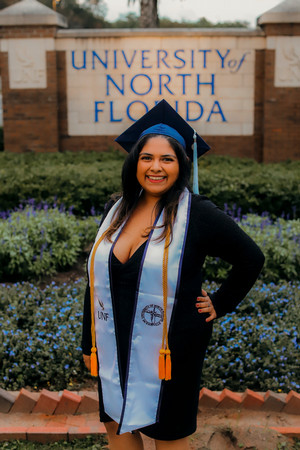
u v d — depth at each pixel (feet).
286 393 11.43
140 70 33.42
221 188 23.17
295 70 32.94
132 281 6.69
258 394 10.91
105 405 7.04
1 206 22.95
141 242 6.79
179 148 6.96
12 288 15.02
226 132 33.94
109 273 6.79
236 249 6.68
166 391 6.77
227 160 31.81
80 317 13.38
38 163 29.45
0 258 17.46
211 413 10.55
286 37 32.68
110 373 6.93
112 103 33.81
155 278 6.56
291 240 18.19
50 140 34.17
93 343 7.14
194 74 33.40
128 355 6.76
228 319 13.08
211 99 33.65
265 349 12.21
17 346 11.99
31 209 19.94
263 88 33.55
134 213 7.22
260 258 6.73
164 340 6.66
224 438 9.78
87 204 23.72
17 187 22.95
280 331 13.07
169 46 33.14
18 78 33.81
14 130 34.30
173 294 6.57
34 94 33.88
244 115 33.78
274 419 10.43
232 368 11.79
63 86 33.91
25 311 13.79
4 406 10.50
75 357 11.91
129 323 6.75
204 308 6.82
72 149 34.45
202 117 33.83
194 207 6.80
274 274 17.15
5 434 9.73
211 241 6.73
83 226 20.04
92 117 34.06
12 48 33.53
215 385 11.34
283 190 23.32
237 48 33.17
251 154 34.09
